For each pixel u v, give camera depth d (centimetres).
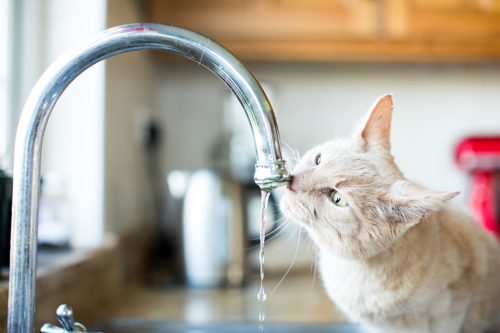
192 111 168
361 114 170
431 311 78
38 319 75
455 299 79
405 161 170
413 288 75
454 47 145
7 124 101
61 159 111
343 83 170
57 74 55
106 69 113
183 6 138
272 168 52
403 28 142
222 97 167
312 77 170
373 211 72
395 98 170
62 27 109
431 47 144
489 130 170
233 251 123
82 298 93
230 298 113
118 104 123
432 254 76
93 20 109
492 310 91
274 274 137
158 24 54
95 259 100
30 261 56
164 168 167
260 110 52
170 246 159
